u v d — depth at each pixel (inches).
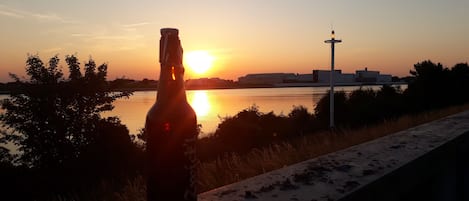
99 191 313.6
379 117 1016.2
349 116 1076.5
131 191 225.6
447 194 127.7
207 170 247.6
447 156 129.0
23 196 523.5
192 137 53.4
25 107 624.4
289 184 87.1
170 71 52.0
